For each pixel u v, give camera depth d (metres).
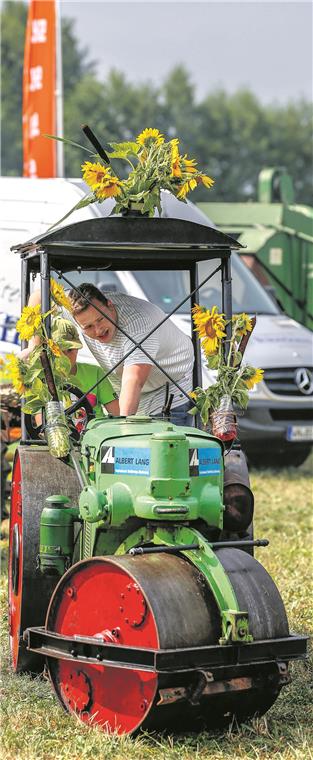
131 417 9.48
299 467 24.20
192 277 11.53
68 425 9.70
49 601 9.50
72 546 9.28
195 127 130.62
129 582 8.30
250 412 22.02
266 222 30.02
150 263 11.40
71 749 8.19
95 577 8.55
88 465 9.17
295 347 22.64
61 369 9.65
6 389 13.77
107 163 9.66
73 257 10.67
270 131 133.38
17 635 9.74
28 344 10.70
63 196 19.41
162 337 10.69
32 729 8.62
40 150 27.62
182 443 8.53
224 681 8.21
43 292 9.59
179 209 19.73
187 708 8.28
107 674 8.49
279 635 8.39
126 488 8.64
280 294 29.52
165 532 8.67
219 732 8.62
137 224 9.38
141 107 126.25
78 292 9.92
